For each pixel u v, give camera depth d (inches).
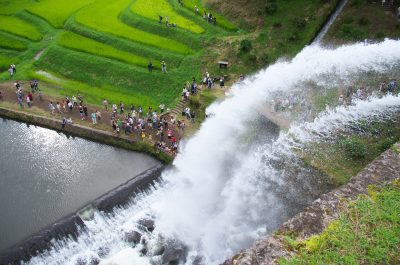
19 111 1624.0
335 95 1482.5
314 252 592.7
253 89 1635.1
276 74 1668.3
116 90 1793.8
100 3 2320.4
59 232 1162.6
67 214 1235.9
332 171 1198.3
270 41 1943.9
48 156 1476.4
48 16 2178.9
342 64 1605.6
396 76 1521.9
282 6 2089.1
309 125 1374.3
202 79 1820.9
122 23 2142.0
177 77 1831.9
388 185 698.2
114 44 2005.4
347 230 622.2
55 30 2113.7
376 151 1258.6
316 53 1742.1
